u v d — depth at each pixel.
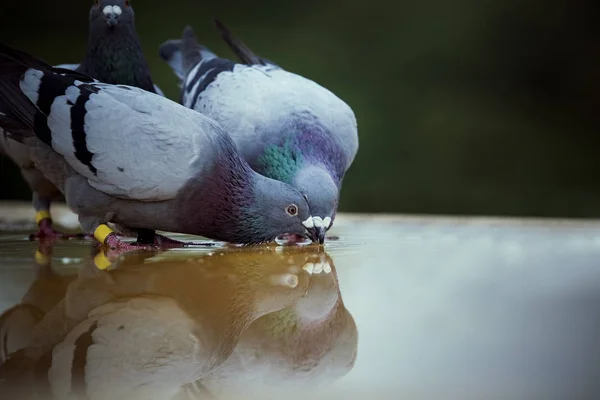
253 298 6.78
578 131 22.59
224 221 9.88
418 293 6.88
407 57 23.02
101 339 5.23
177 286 7.18
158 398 4.21
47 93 9.71
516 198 21.20
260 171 11.41
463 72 23.14
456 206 21.00
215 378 4.57
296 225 10.16
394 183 21.05
